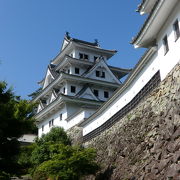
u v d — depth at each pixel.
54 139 31.33
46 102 46.66
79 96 39.03
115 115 22.91
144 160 15.37
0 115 14.80
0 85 15.59
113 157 20.53
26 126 15.84
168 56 15.32
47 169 19.34
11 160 15.13
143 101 18.12
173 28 14.84
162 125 14.49
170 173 12.07
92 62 43.56
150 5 16.31
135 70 19.48
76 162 19.39
